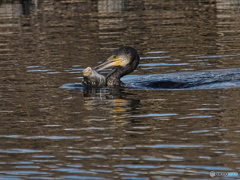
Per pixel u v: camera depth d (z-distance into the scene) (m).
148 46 27.73
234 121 14.51
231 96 17.27
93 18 38.97
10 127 14.80
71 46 28.30
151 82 19.84
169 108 16.16
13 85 19.97
